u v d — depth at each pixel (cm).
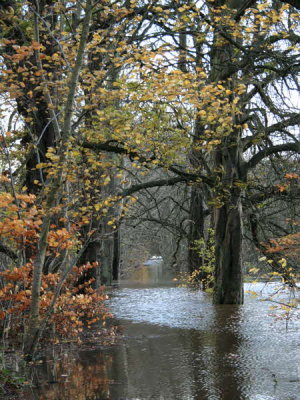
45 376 828
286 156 1499
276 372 831
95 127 1113
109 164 1131
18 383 781
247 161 1655
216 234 1730
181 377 822
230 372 841
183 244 3500
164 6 1258
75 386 778
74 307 1114
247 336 1125
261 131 1471
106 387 771
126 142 1162
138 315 1511
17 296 844
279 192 1493
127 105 1036
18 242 836
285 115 1383
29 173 1307
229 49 1416
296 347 1000
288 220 1527
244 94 1562
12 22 1047
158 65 951
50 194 845
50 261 1132
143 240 4375
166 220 2323
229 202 1612
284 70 1264
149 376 831
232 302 1692
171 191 2836
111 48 1101
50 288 1055
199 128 1497
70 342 1070
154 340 1116
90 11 858
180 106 1127
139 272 4444
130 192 1502
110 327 1284
